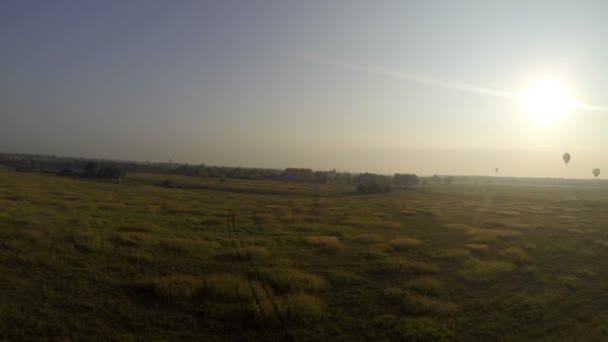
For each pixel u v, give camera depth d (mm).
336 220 36938
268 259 18422
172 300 12125
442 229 31891
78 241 18391
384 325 10953
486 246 23531
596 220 40688
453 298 13586
